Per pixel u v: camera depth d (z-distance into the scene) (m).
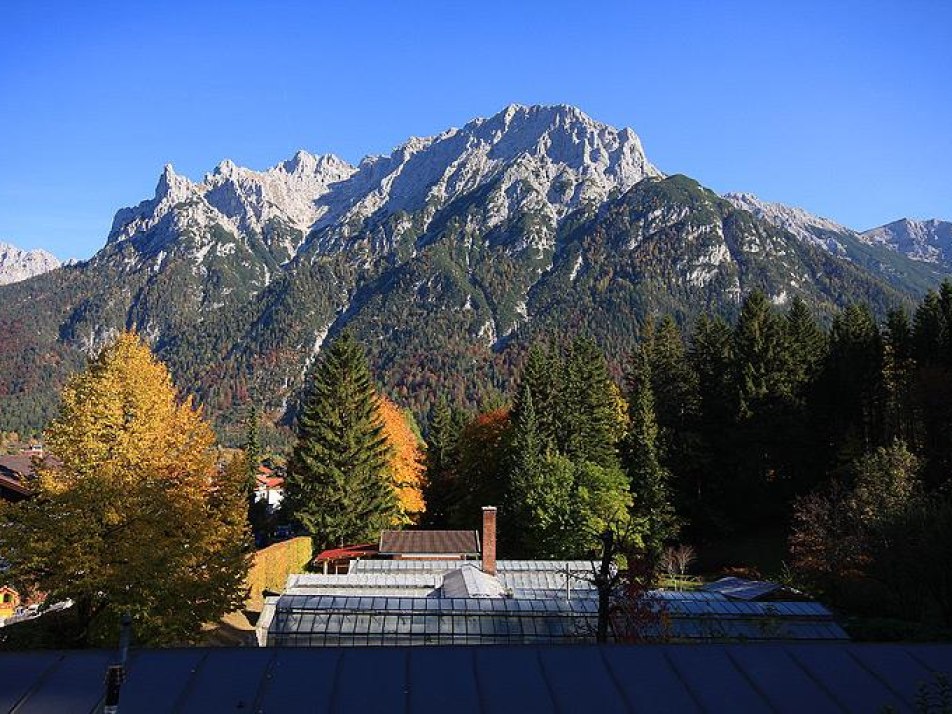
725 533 54.59
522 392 57.09
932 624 27.19
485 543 33.50
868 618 26.94
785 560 46.78
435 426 71.12
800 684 10.01
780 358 55.94
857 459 43.50
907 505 29.81
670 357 67.44
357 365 53.94
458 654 10.23
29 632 19.91
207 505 22.09
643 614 18.05
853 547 31.30
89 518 18.69
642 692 9.67
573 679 9.84
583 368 57.62
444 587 29.59
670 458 56.09
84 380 21.58
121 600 18.52
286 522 66.81
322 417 52.06
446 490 67.81
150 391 21.83
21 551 18.22
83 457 20.41
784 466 54.78
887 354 54.56
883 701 9.77
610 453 54.31
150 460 20.94
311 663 9.88
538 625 22.92
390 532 43.25
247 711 8.94
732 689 9.84
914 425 46.97
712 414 59.22
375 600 23.92
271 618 25.16
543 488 44.09
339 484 50.31
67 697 9.01
